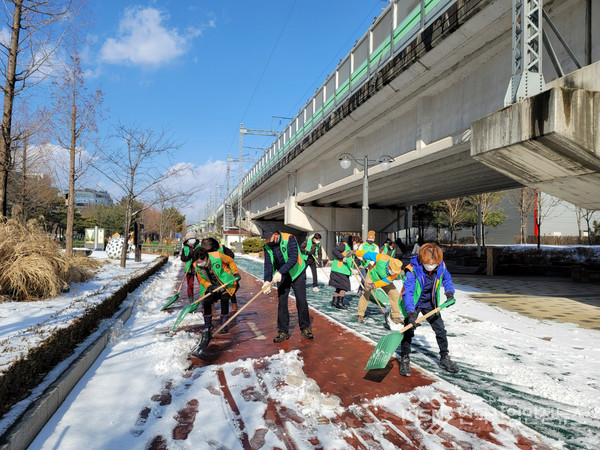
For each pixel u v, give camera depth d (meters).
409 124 12.41
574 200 7.02
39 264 6.57
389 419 2.88
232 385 3.54
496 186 16.38
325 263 22.88
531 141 5.45
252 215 45.19
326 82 16.61
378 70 11.45
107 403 3.12
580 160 5.47
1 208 7.20
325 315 6.88
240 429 2.72
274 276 4.84
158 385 3.53
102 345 4.60
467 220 34.78
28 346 3.21
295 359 4.29
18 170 13.61
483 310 7.39
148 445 2.51
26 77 7.42
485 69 8.77
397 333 3.71
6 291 6.34
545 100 5.15
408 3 10.33
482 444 2.52
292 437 2.61
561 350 4.68
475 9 7.34
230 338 5.28
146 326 5.97
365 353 4.57
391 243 9.72
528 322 6.36
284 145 24.33
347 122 14.70
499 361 4.20
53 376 3.27
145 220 51.44
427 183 15.68
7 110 7.14
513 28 6.00
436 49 8.84
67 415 2.89
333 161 19.62
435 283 3.96
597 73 5.31
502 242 40.31
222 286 5.54
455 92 9.98
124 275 10.10
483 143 6.32
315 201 24.55
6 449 2.09
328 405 3.10
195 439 2.58
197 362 4.21
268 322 6.34
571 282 12.82
